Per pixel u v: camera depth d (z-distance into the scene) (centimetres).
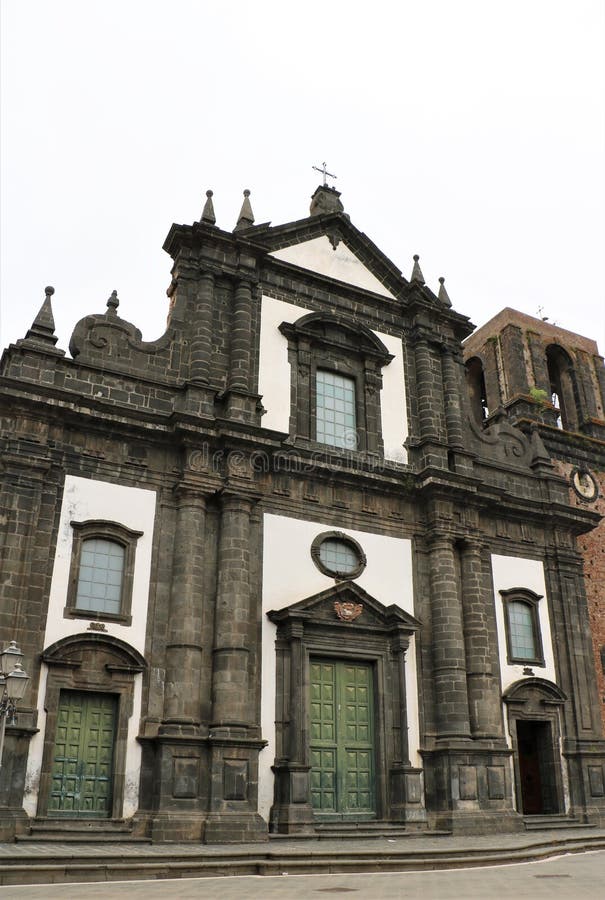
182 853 1855
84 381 2548
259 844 2136
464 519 2991
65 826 2081
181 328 2791
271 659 2511
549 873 1827
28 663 2166
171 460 2567
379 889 1546
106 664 2262
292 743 2411
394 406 3112
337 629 2630
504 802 2664
